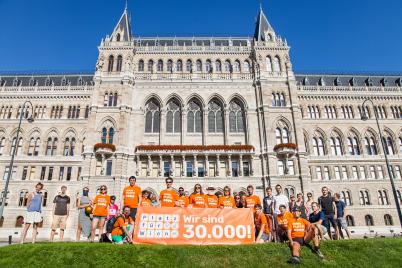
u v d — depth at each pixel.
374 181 56.56
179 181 46.12
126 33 59.31
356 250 15.55
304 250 15.33
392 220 54.03
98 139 48.72
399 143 59.91
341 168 57.59
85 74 66.06
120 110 50.03
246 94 53.44
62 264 13.27
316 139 59.66
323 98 61.88
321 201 19.83
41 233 51.12
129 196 18.62
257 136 50.59
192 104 53.78
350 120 60.59
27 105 59.66
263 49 56.44
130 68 53.84
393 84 66.12
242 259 14.19
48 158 56.19
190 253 14.34
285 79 54.06
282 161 48.62
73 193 54.03
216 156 48.12
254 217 17.91
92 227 17.64
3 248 14.40
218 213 16.69
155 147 47.78
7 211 52.50
